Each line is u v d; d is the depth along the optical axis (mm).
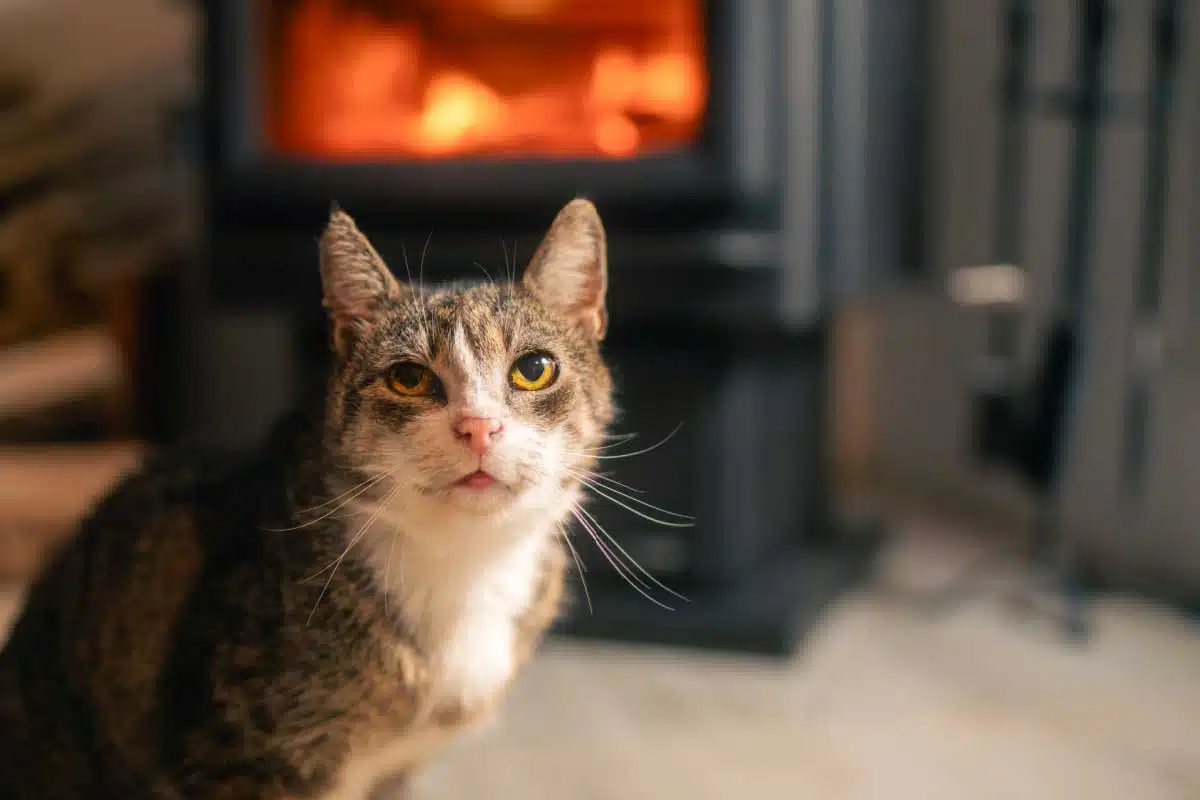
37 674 642
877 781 770
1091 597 995
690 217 891
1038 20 1124
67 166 1200
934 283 1275
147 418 1293
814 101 889
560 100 1004
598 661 909
